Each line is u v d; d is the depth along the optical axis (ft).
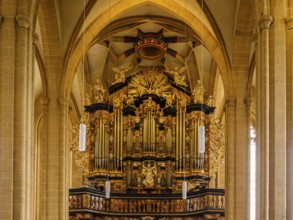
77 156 146.41
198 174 144.36
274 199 84.99
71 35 124.57
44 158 123.44
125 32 149.18
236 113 123.85
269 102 87.30
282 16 88.07
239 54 123.13
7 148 87.61
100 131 146.41
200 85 147.54
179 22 140.97
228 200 122.31
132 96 149.89
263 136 86.94
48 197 122.52
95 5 125.18
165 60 157.48
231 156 123.13
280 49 87.51
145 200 144.87
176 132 147.84
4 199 86.58
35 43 94.58
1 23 89.81
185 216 143.33
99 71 156.04
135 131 148.25
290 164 85.66
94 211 139.64
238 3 117.60
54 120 124.16
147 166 146.61
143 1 130.31
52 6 119.44
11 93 88.63
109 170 146.72
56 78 124.67
